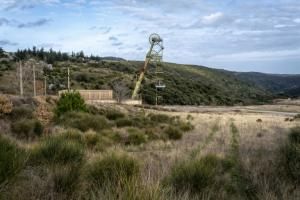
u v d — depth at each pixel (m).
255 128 25.56
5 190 3.88
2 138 4.88
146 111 48.81
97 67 149.88
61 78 102.69
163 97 111.06
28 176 4.75
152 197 3.44
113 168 5.27
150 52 72.62
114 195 3.57
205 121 37.19
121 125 24.77
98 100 62.00
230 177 6.38
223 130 23.88
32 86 71.19
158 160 8.98
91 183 4.88
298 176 6.21
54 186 4.53
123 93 74.50
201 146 13.61
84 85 102.31
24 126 14.04
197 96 129.75
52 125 17.73
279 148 7.74
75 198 4.36
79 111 21.55
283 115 68.19
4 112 17.25
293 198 5.14
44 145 6.05
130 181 4.05
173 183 5.31
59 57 167.12
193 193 5.07
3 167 3.98
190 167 5.77
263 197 5.12
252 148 11.83
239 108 100.25
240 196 5.29
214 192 5.23
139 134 16.14
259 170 6.91
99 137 12.73
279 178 6.21
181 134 19.34
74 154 5.98
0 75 80.69
